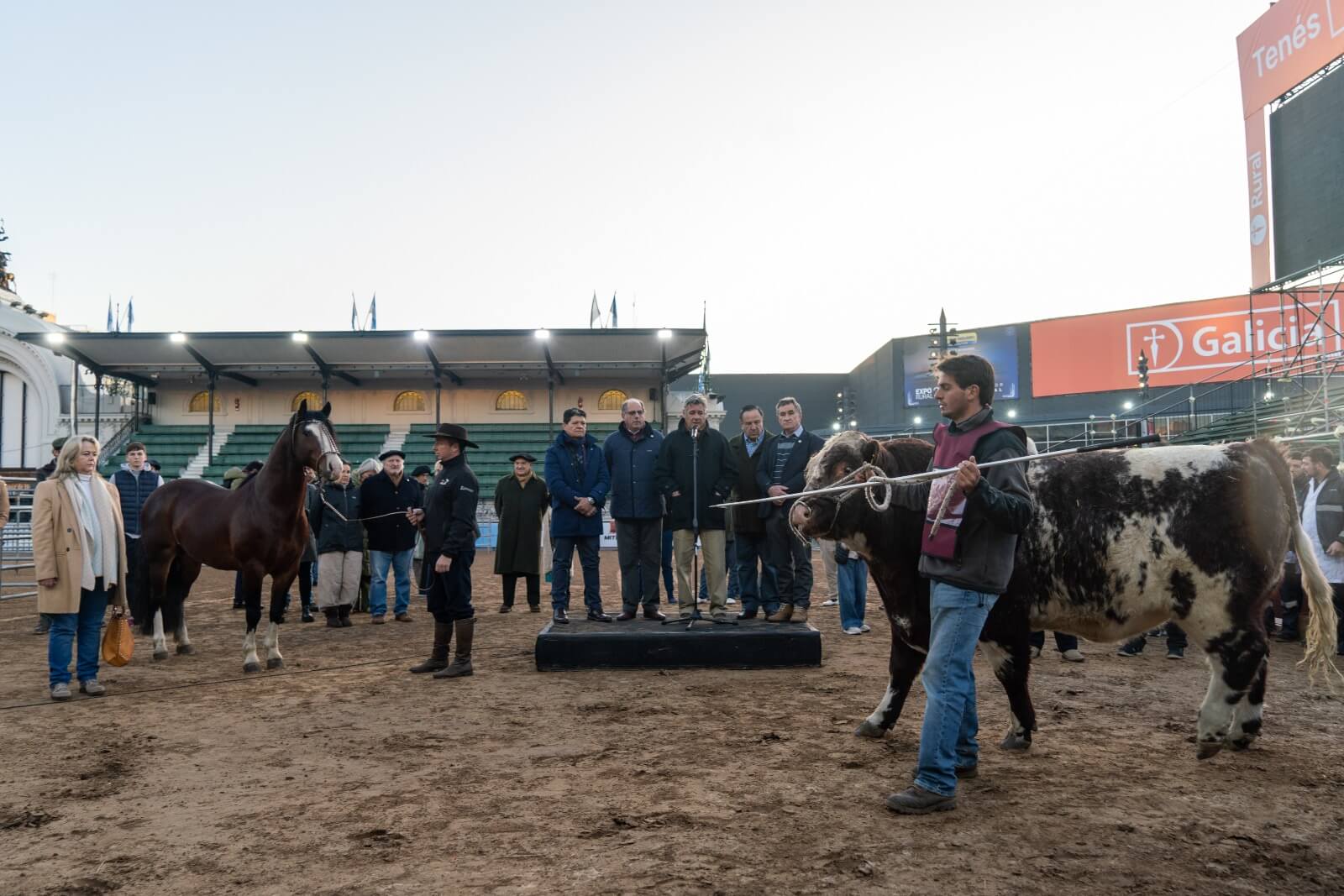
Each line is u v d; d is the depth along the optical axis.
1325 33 19.64
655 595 8.13
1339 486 7.75
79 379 34.75
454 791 3.99
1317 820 3.48
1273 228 21.52
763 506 8.44
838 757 4.43
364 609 11.53
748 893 2.83
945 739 3.57
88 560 6.18
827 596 11.57
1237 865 3.04
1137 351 54.25
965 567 3.53
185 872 3.11
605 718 5.38
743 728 5.07
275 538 7.25
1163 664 7.00
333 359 31.36
